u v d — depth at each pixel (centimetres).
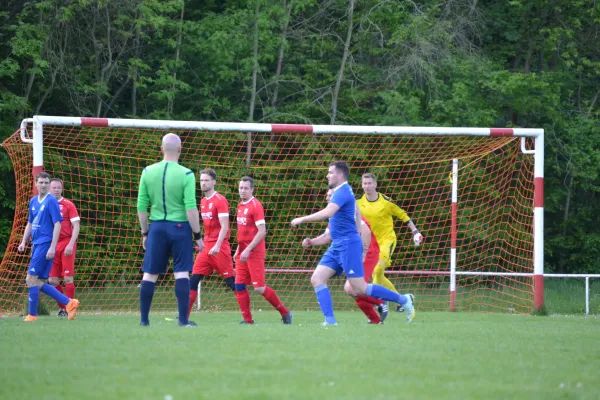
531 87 9050
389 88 8994
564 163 9731
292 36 9225
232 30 8625
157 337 2191
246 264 3425
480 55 9575
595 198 10119
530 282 7506
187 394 1345
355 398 1320
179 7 8281
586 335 2512
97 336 2211
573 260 9850
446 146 7888
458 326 2930
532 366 1730
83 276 6066
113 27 8250
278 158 7944
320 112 9244
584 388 1460
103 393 1350
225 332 2395
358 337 2277
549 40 9656
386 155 7081
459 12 9569
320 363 1716
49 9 7625
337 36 9212
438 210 7712
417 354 1891
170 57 8750
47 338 2148
